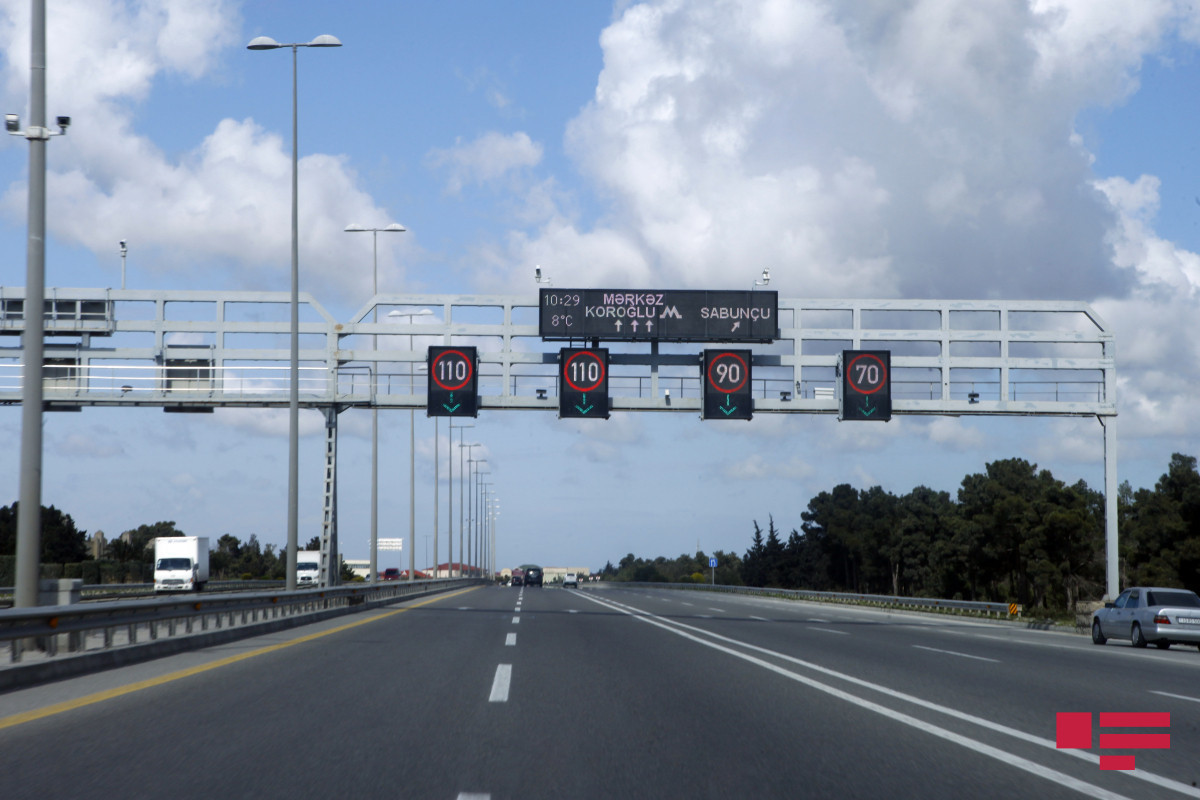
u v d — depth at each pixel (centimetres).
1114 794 742
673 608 4453
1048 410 3331
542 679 1409
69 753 851
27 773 772
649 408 3291
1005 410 3316
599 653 1861
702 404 3244
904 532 10888
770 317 3266
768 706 1177
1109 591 3347
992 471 9356
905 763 842
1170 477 7556
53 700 1169
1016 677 1574
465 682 1359
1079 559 8175
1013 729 1027
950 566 9512
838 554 12575
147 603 1764
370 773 777
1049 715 1135
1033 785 768
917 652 2084
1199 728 1065
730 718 1077
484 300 3319
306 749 872
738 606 5106
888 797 722
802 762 841
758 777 781
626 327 3250
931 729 1019
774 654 1933
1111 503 3359
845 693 1312
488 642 2077
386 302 3322
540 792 723
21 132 1623
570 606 4384
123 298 3238
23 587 1555
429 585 6031
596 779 767
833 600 6116
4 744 892
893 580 11350
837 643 2316
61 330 3216
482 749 878
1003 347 3353
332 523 3334
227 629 2073
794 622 3422
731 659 1798
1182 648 2684
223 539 13762
